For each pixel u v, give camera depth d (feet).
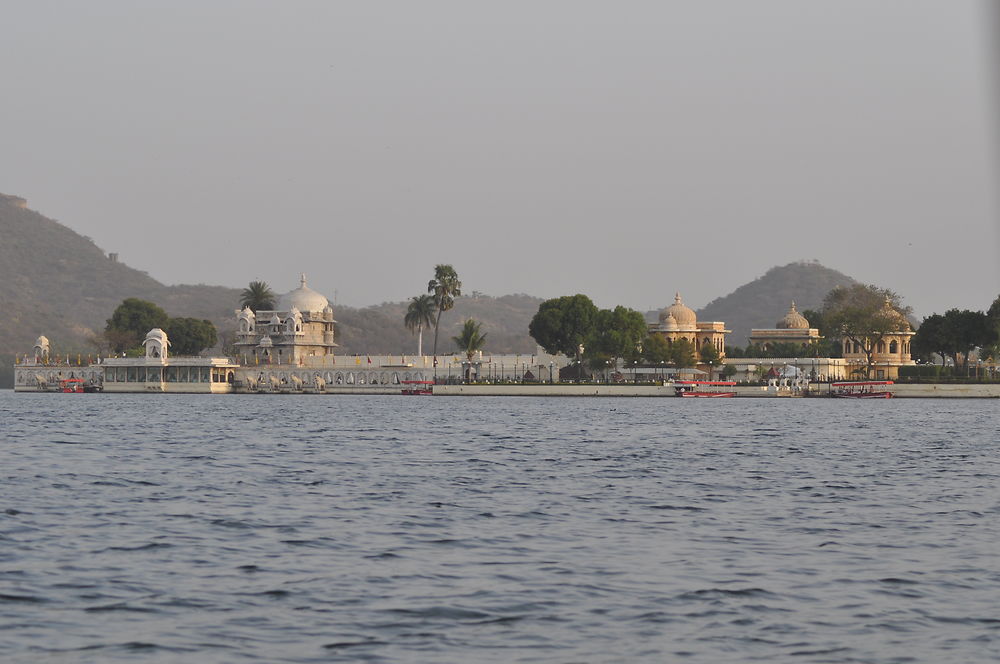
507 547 191.72
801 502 254.68
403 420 620.49
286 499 252.62
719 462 357.20
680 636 135.85
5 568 169.99
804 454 391.04
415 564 176.24
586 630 138.41
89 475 301.22
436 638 134.51
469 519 223.30
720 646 131.85
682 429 539.70
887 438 478.59
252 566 173.99
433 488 276.41
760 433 510.58
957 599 154.40
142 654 127.54
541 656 127.85
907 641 134.00
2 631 135.74
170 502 245.86
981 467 344.08
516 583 163.02
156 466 330.13
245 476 302.66
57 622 140.36
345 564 176.04
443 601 151.94
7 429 518.37
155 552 184.96
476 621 142.20
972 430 537.24
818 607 149.69
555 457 372.17
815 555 185.88
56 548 187.32
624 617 144.25
